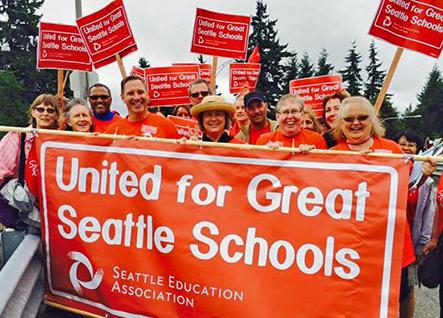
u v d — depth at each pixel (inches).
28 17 1796.3
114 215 132.1
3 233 151.2
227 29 262.8
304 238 119.0
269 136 164.4
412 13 189.3
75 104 178.2
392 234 114.1
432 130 3344.0
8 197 142.0
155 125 175.3
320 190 118.6
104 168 133.0
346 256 116.4
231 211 124.0
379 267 114.7
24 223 150.7
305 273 118.5
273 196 121.6
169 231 127.3
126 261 130.8
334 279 117.0
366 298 115.2
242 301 121.3
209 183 125.7
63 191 136.0
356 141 134.6
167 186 128.4
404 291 151.6
